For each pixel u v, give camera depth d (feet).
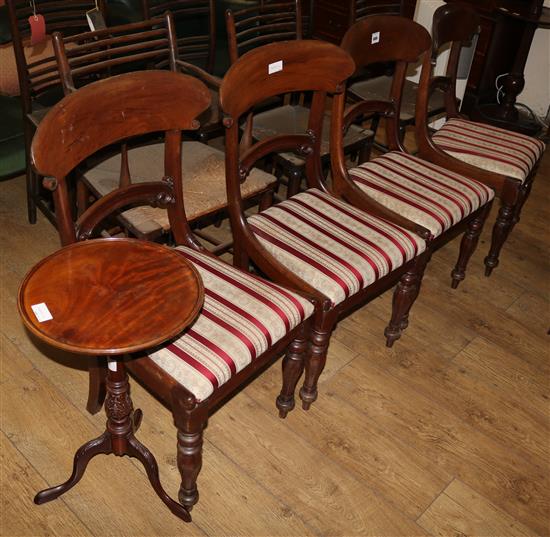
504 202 8.59
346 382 7.36
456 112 9.64
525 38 12.85
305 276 6.22
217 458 6.37
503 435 6.99
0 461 6.09
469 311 8.67
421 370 7.66
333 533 5.87
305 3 14.93
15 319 7.62
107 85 5.12
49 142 4.78
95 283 4.70
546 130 14.03
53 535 5.60
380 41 7.56
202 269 5.94
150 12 8.81
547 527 6.14
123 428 5.62
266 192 7.57
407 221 6.99
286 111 9.11
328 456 6.53
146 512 5.87
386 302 8.60
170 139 5.71
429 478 6.44
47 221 9.21
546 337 8.42
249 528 5.83
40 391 6.81
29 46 8.80
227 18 7.91
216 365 5.08
